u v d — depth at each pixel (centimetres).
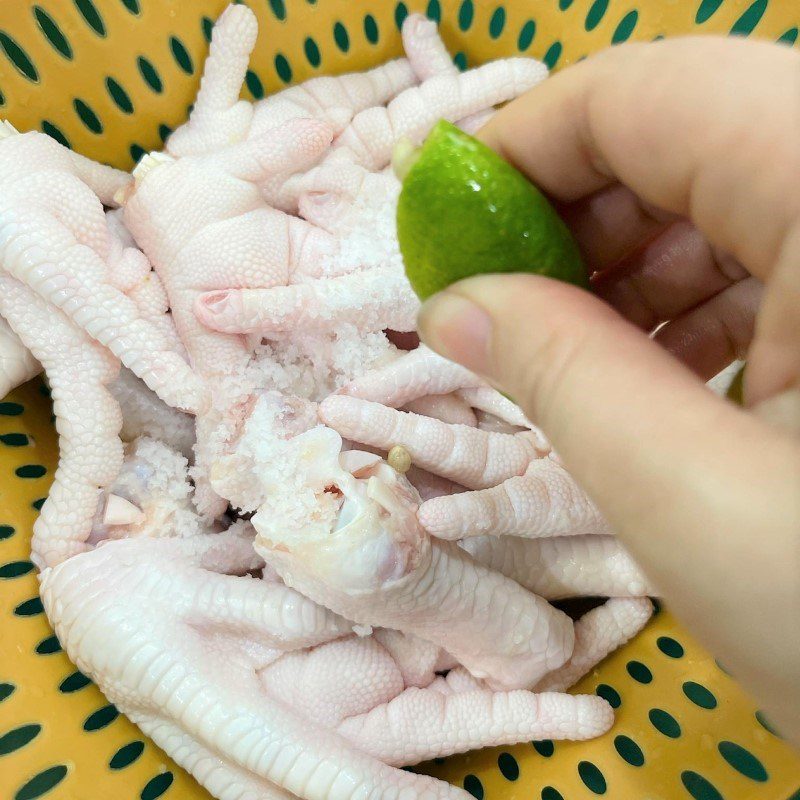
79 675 20
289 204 25
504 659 21
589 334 12
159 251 22
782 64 13
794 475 10
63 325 21
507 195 13
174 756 20
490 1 27
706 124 13
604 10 25
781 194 12
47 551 21
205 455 22
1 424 22
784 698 11
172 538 22
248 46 24
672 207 14
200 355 22
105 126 24
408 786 20
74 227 21
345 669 21
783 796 18
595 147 15
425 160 13
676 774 19
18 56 22
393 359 23
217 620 21
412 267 14
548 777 21
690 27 24
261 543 20
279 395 22
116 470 22
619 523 12
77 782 19
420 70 27
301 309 22
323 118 25
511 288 13
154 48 24
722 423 11
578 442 12
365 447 23
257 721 20
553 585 23
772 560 10
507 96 26
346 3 26
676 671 21
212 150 24
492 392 24
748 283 18
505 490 21
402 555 19
